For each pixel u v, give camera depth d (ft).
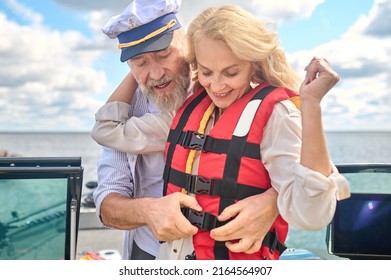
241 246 5.13
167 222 5.30
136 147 6.34
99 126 6.49
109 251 12.41
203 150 5.48
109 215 6.28
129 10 5.97
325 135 4.67
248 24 5.07
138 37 5.92
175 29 6.03
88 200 11.65
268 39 5.16
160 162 6.57
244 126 5.29
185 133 5.75
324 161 4.65
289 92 5.45
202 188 5.38
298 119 5.10
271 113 5.22
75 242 6.20
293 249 8.57
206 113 5.80
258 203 5.07
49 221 6.10
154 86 6.15
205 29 5.13
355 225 7.63
